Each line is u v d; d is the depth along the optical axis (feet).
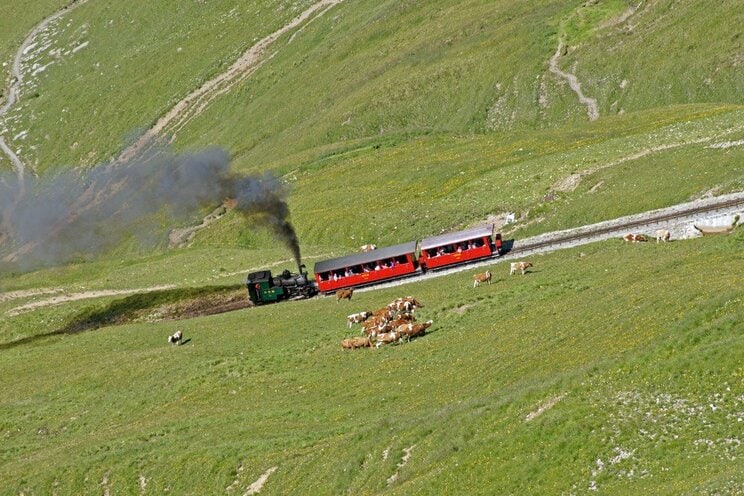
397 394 489.67
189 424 534.37
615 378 389.39
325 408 502.38
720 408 348.38
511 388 429.79
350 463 418.51
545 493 337.31
